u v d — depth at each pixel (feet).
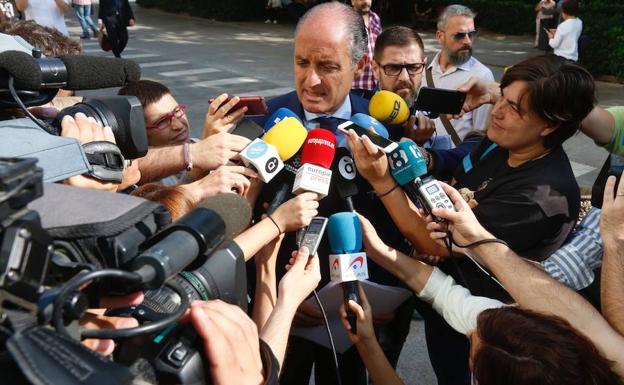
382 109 7.87
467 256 6.66
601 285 5.39
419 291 6.62
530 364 4.15
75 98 7.38
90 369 2.54
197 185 5.94
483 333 4.53
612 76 38.14
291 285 5.51
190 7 64.23
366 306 6.35
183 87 32.86
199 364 3.50
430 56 43.21
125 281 3.07
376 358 6.38
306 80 6.99
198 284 3.92
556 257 6.56
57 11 26.04
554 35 35.81
